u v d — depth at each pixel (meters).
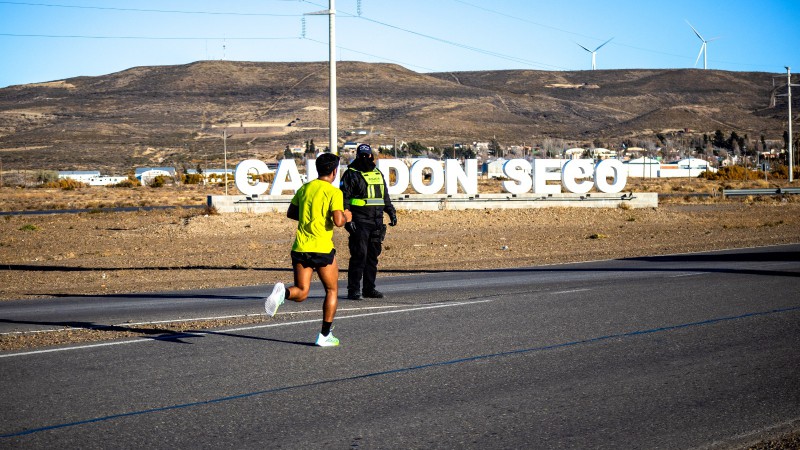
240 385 7.66
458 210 47.22
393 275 18.47
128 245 32.50
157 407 6.96
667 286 14.55
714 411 6.82
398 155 194.88
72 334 10.49
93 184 153.38
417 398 7.21
